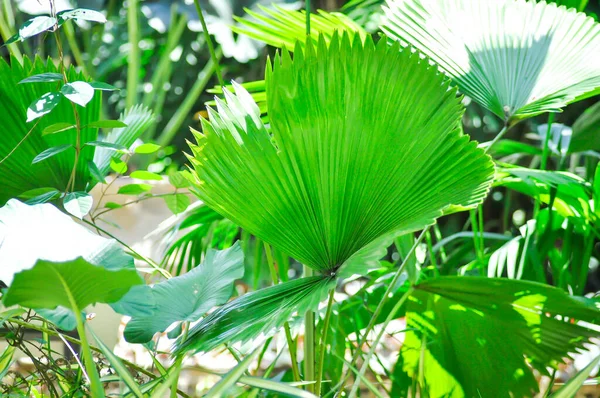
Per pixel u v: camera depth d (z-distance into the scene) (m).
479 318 2.93
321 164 2.48
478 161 2.51
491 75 2.86
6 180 2.89
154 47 9.04
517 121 2.82
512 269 3.13
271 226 2.53
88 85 2.58
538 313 2.85
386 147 2.49
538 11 3.01
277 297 2.43
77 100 2.54
